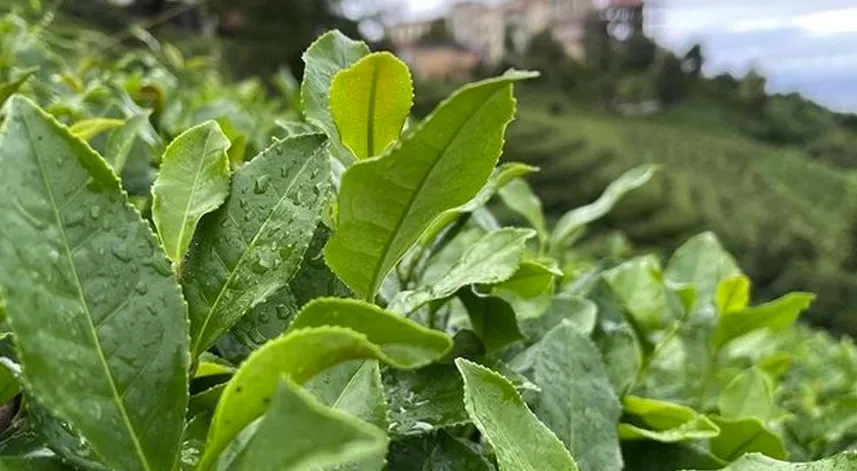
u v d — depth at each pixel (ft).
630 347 1.20
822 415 1.61
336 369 0.65
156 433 0.56
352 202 0.64
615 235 2.98
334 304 0.52
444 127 0.59
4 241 0.52
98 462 0.59
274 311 0.80
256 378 0.48
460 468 0.75
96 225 0.57
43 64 1.93
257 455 0.43
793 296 1.39
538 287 1.01
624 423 1.08
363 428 0.42
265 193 0.74
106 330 0.56
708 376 1.48
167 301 0.59
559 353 0.96
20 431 0.68
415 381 0.78
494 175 1.12
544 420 0.92
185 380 0.58
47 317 0.53
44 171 0.56
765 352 1.77
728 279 1.44
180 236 0.71
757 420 1.05
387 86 0.72
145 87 1.89
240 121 1.95
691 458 1.01
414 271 1.03
